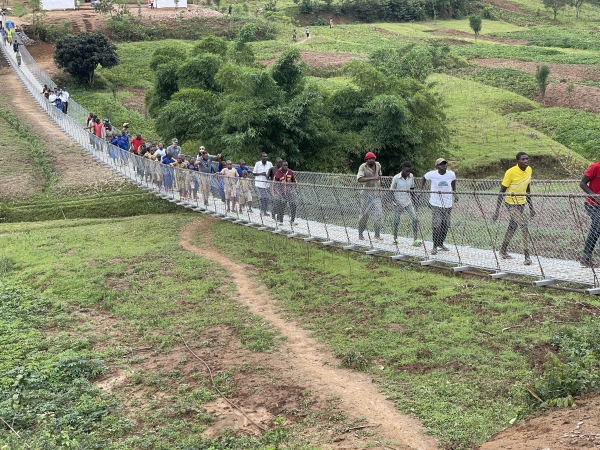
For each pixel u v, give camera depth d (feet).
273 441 24.63
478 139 106.42
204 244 55.77
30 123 109.40
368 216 41.98
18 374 32.42
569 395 23.95
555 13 272.31
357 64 79.36
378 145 75.05
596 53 186.80
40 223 70.79
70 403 29.71
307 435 24.93
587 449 19.43
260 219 53.98
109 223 68.95
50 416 28.45
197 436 25.72
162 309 40.78
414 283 40.63
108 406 29.14
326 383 29.04
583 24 267.39
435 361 29.78
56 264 51.29
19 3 210.38
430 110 79.71
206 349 34.50
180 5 214.07
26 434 27.04
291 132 73.05
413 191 38.29
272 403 27.89
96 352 35.29
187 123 78.69
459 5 276.62
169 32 187.62
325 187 44.75
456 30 241.55
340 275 44.29
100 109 125.70
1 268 51.24
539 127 116.26
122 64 157.89
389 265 45.91
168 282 45.73
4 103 120.16
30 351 36.09
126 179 81.51
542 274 31.19
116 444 25.70
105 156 88.17
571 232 30.94
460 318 34.35
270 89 73.10
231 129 72.74
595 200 29.91
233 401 28.58
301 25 239.30
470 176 91.76
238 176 59.36
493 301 36.27
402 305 37.14
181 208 77.61
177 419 27.35
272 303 40.47
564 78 148.66
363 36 214.90
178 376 31.68
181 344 35.60
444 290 38.68
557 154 99.35
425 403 26.12
